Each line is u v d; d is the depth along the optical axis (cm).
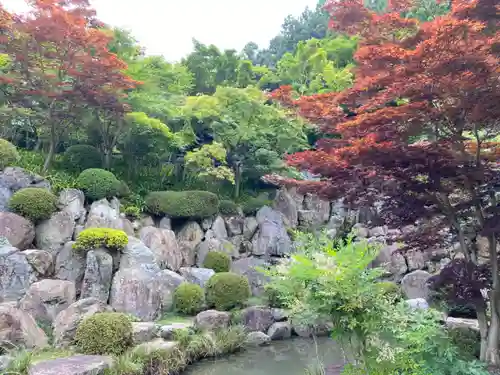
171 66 1619
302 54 1877
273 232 1365
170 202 1223
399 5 726
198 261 1198
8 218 880
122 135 1341
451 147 580
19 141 1349
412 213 656
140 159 1434
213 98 1332
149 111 1341
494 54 524
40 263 845
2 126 1208
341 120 712
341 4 651
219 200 1377
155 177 1445
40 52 1050
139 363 654
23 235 887
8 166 1010
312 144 1678
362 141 598
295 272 470
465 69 511
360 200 753
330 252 497
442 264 1335
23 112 1107
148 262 962
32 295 758
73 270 887
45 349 659
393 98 610
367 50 577
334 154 659
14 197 926
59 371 554
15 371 531
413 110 563
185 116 1390
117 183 1136
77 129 1299
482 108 539
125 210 1152
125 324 699
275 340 996
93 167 1262
